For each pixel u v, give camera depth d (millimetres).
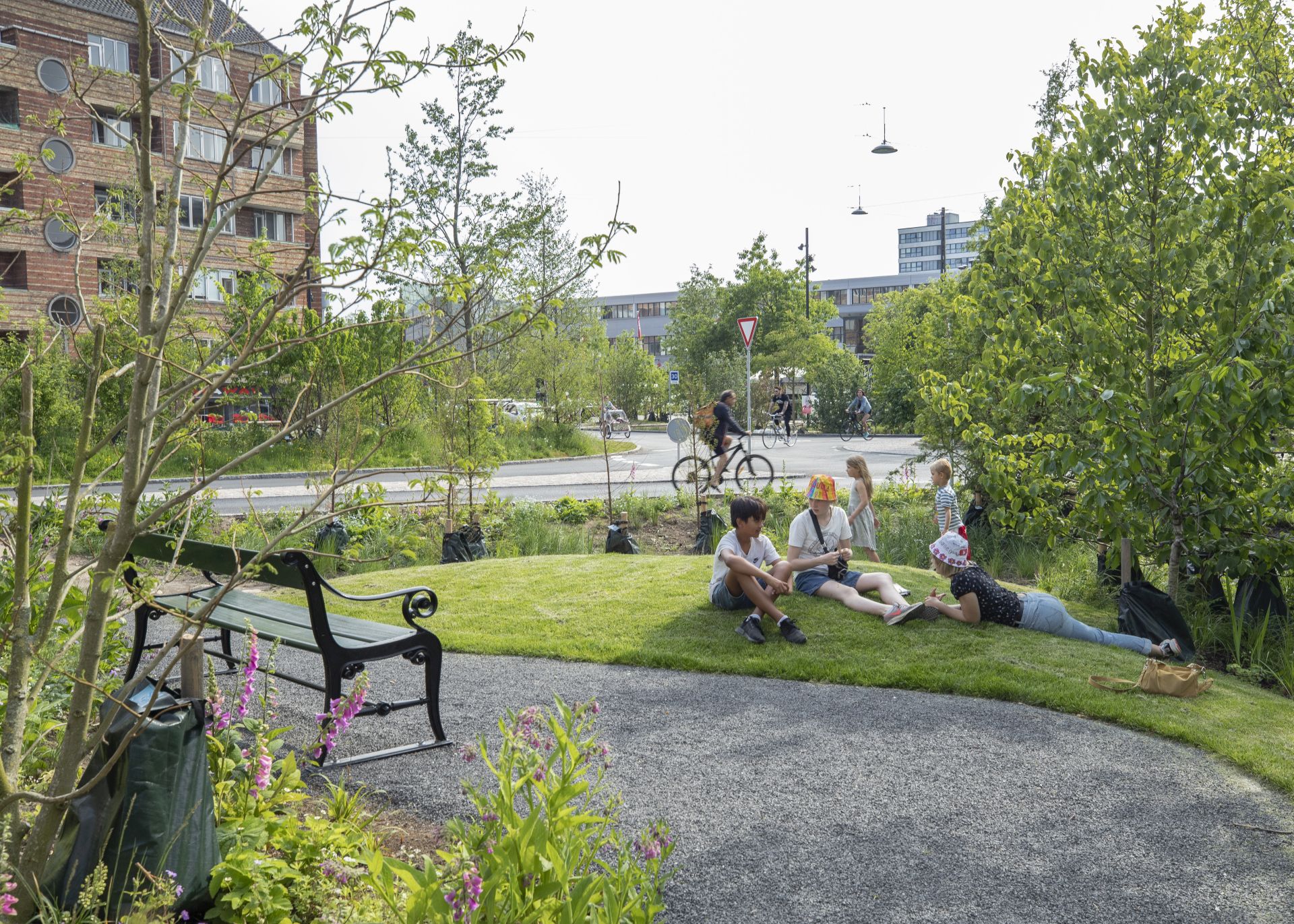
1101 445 8883
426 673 5500
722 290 59312
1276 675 7137
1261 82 9016
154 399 2889
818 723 5902
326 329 3135
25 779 3830
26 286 31656
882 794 4836
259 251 3195
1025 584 11312
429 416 13883
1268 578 8219
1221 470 7801
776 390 45750
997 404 10859
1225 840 4359
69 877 2916
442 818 4469
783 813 4598
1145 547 8766
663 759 5293
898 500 15773
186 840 3055
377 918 3115
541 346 34219
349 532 12164
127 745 2738
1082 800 4785
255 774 3588
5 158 28734
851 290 114750
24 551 2902
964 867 4078
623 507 15789
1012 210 10422
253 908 2992
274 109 3045
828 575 8461
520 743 2926
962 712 6125
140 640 6359
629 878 2713
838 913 3697
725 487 19781
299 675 6922
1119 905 3777
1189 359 8266
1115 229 8883
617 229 3178
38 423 11977
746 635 7578
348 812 4051
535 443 32250
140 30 2791
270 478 21891
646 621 8164
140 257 2906
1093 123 8883
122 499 2801
